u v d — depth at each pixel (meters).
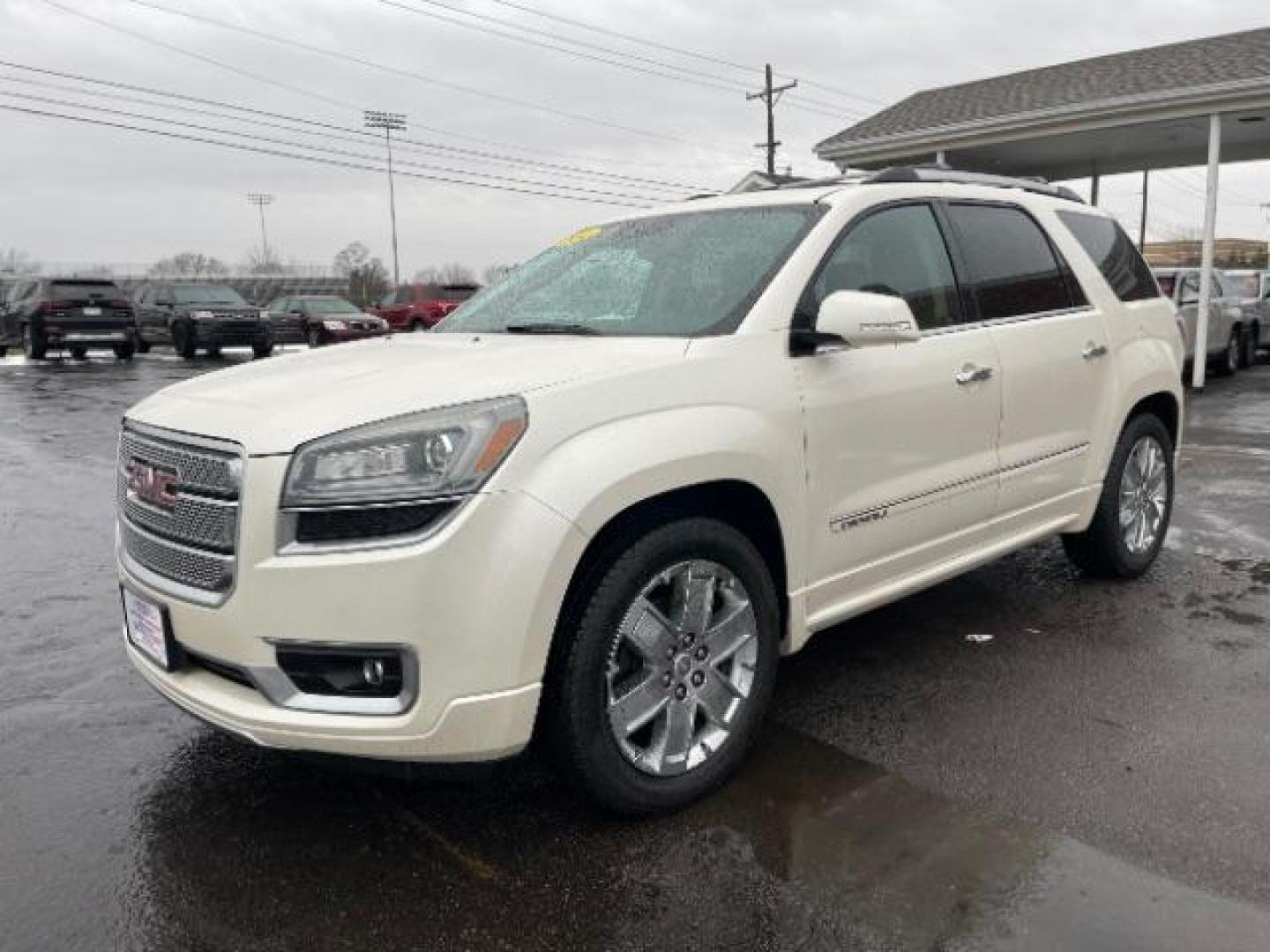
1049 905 2.61
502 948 2.51
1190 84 14.15
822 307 3.27
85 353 23.84
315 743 2.67
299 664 2.69
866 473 3.58
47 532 6.82
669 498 3.07
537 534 2.65
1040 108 15.52
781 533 3.30
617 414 2.88
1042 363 4.32
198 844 2.99
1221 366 16.38
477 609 2.60
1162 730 3.56
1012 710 3.76
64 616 5.05
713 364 3.14
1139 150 18.20
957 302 4.07
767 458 3.19
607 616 2.85
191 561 2.82
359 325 25.83
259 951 2.52
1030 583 5.24
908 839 2.92
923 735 3.57
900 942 2.49
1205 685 3.94
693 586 3.08
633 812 3.02
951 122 16.58
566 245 4.46
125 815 3.15
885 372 3.62
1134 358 4.95
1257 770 3.27
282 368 3.36
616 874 2.79
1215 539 6.08
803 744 3.52
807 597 3.46
